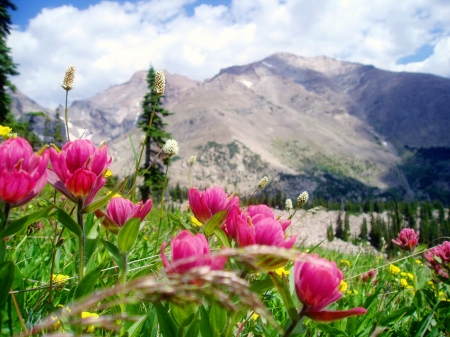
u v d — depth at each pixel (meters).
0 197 1.52
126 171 3.11
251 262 1.29
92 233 2.03
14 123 34.41
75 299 1.58
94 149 1.87
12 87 33.19
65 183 1.75
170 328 1.54
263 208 2.24
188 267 1.41
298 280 1.65
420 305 3.74
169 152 3.13
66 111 2.59
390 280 5.23
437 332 2.87
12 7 31.75
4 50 31.84
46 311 2.22
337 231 115.88
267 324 2.73
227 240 1.89
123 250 1.88
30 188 1.54
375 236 114.94
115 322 1.76
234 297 1.66
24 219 1.54
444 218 164.88
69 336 0.88
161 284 1.00
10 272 1.46
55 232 3.06
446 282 3.88
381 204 189.00
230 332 1.66
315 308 1.59
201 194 2.34
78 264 1.94
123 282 1.88
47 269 3.02
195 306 1.71
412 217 161.75
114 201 2.08
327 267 1.62
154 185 31.05
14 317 1.87
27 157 1.64
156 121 34.09
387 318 2.85
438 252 4.30
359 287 4.74
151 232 6.49
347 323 2.79
